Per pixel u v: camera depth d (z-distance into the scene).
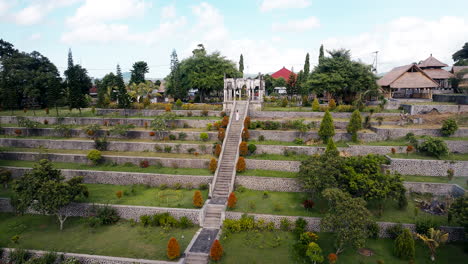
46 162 23.64
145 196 26.48
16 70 51.91
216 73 50.06
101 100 48.91
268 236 21.56
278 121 36.19
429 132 31.91
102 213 23.53
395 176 22.44
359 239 17.92
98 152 31.45
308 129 33.69
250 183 27.75
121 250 19.91
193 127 38.72
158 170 29.97
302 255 19.11
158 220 23.09
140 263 18.47
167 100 64.62
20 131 38.47
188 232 22.44
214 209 24.39
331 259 18.19
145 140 35.69
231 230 22.11
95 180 29.61
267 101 51.00
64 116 43.09
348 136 32.97
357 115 31.84
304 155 30.84
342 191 20.88
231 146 32.47
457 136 31.30
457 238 20.47
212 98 59.25
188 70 51.94
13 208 25.73
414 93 48.25
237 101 43.25
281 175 28.05
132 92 53.84
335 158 23.16
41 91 52.34
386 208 23.48
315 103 40.88
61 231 22.66
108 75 66.00
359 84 41.38
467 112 36.00
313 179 22.42
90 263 19.02
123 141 35.16
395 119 36.44
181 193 26.80
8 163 32.53
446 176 26.78
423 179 26.27
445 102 41.44
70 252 19.73
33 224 23.81
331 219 18.97
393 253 19.33
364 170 22.05
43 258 18.48
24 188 21.97
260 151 31.98
